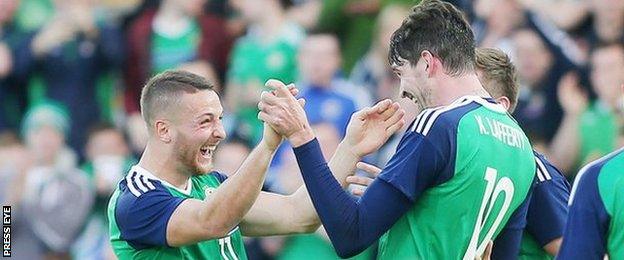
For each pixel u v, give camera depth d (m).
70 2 27.25
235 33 26.73
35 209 24.55
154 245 11.95
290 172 22.58
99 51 27.06
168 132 12.08
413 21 11.86
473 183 11.50
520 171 11.84
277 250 22.52
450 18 11.80
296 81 25.67
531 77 23.69
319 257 22.22
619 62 23.34
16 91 27.16
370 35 25.41
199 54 26.77
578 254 11.24
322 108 23.97
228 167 23.67
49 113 25.83
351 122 12.52
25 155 25.47
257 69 25.77
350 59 25.44
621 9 24.12
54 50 27.00
